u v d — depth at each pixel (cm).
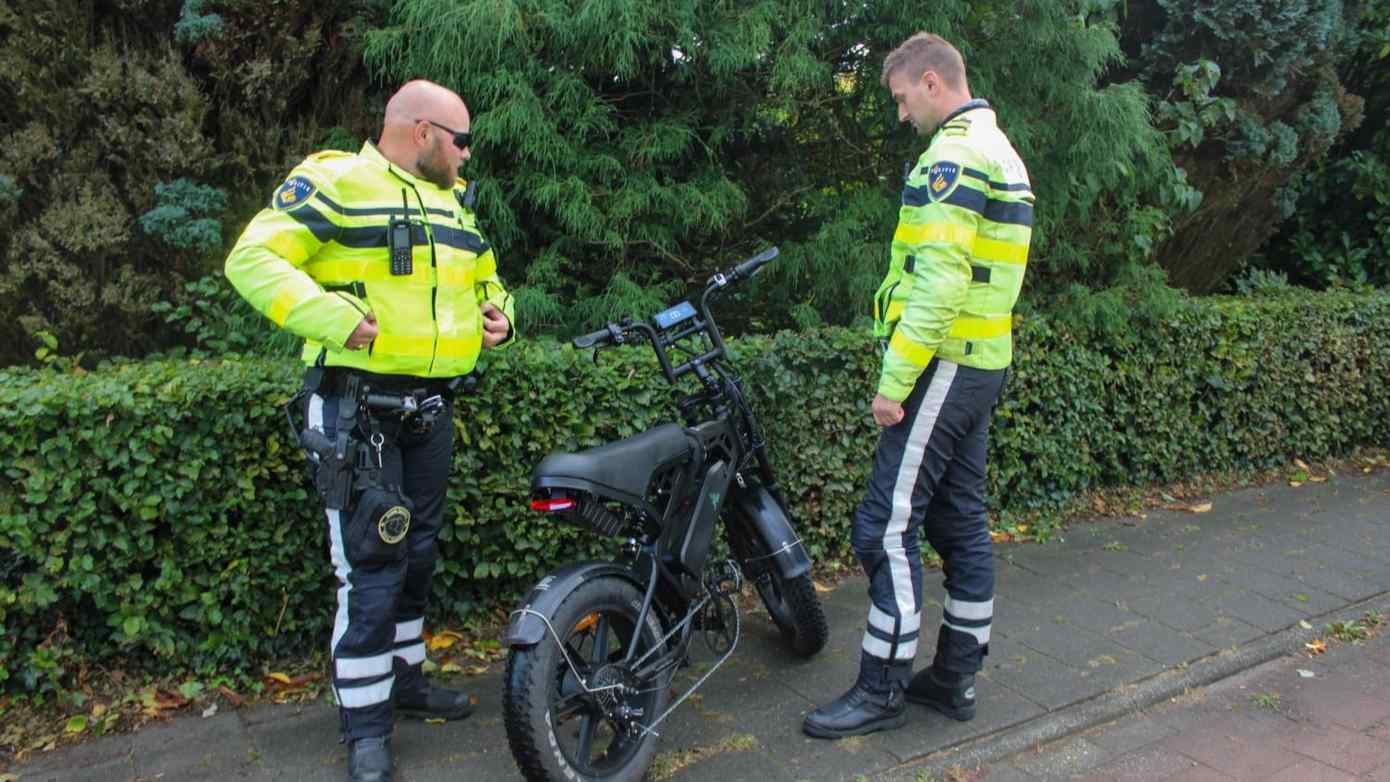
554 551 365
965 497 314
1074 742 319
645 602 276
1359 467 662
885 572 304
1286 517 548
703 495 299
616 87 431
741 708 322
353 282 251
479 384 335
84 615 303
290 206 243
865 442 440
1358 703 349
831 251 448
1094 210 541
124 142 364
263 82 380
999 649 375
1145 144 477
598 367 360
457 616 364
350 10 395
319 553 327
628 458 272
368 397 256
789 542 325
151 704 303
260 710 309
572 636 269
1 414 272
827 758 295
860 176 489
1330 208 785
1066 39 458
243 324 379
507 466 348
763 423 405
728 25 400
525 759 247
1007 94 469
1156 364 559
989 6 449
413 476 285
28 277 361
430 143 260
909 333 277
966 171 276
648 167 422
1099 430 542
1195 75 568
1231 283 748
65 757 281
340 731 293
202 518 301
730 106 439
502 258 428
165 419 291
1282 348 618
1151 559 476
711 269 473
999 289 291
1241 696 354
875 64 452
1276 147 621
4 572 283
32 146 352
